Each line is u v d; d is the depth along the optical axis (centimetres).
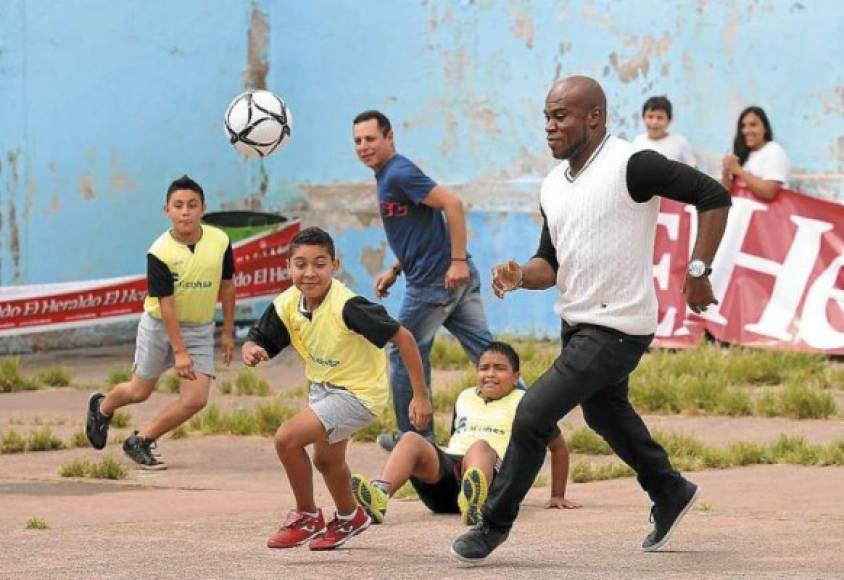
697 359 2161
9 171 2739
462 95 2786
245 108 2108
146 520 1330
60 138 2803
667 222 2403
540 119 2700
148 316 1703
